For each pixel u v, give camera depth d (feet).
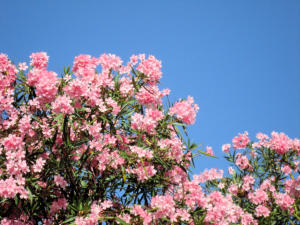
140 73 14.85
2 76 13.58
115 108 13.62
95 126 13.04
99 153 13.52
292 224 15.70
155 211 13.05
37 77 12.85
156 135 14.33
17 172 11.99
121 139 13.85
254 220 15.66
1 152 12.79
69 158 13.26
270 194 17.04
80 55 14.39
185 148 14.92
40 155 13.34
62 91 13.42
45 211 13.47
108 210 13.60
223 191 17.15
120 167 13.98
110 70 14.57
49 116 13.57
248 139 18.22
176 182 14.53
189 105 14.32
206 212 13.88
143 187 14.02
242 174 18.04
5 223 12.43
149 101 14.37
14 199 12.51
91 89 13.42
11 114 13.25
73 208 12.94
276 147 17.35
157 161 14.12
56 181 12.90
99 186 13.88
